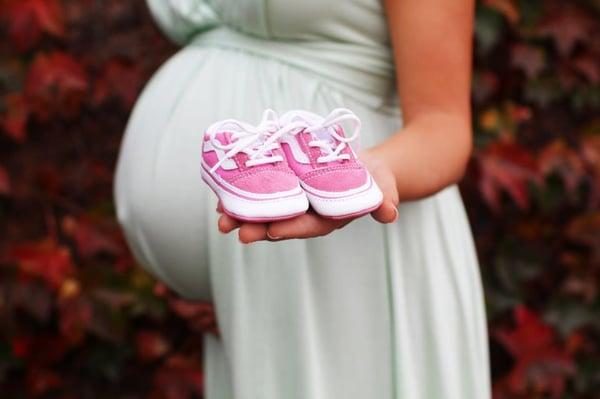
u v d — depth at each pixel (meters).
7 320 3.70
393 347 1.94
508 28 3.80
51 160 3.82
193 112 1.98
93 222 3.73
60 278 3.64
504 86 3.84
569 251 3.94
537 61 3.76
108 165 3.84
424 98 1.83
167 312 3.73
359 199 1.54
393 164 1.73
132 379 3.91
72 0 3.75
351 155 1.60
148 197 1.99
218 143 1.56
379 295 1.92
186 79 2.04
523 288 3.94
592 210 3.87
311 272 1.89
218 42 2.04
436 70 1.82
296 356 1.89
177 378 3.78
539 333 3.77
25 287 3.65
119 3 3.76
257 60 1.96
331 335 1.90
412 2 1.82
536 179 3.66
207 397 2.31
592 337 3.97
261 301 1.90
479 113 3.81
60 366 3.86
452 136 1.81
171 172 1.97
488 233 3.91
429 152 1.78
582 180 3.82
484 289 3.89
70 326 3.62
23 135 3.66
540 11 3.79
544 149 3.80
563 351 3.78
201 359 3.81
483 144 3.73
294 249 1.88
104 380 3.90
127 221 2.12
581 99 3.83
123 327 3.65
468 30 1.86
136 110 2.13
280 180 1.52
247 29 1.97
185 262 2.01
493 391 3.83
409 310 1.96
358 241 1.90
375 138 1.93
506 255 3.90
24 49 3.65
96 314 3.63
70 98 3.71
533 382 3.75
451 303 2.01
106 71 3.75
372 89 1.94
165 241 2.00
